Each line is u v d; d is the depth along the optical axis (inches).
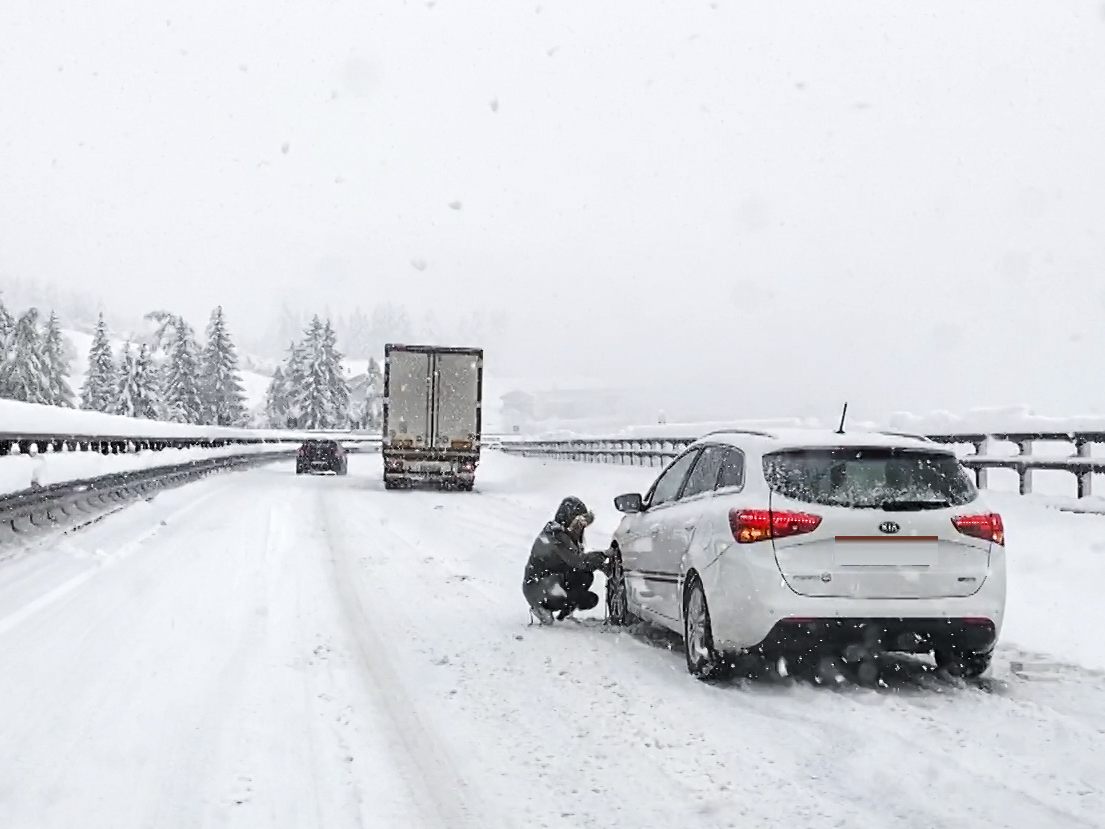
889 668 281.6
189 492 970.1
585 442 1483.8
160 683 253.4
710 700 247.9
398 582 443.5
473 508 895.7
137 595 378.3
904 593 248.5
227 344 4067.4
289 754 202.1
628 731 220.5
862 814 169.9
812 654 252.7
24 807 170.7
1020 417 524.4
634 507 344.8
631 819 169.2
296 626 334.0
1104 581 360.8
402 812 172.1
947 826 163.8
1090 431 472.7
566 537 358.9
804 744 209.6
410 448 1184.8
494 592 424.5
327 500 973.8
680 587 288.4
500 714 234.2
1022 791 179.0
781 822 167.0
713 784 185.9
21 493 473.1
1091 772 188.9
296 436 2923.2
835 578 248.1
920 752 202.2
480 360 1207.6
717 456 300.5
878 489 256.8
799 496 254.5
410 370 1194.6
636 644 322.0
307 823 166.6
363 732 218.1
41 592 372.8
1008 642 315.9
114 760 195.0
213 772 190.1
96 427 677.3
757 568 251.3
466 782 187.5
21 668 262.7
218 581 421.1
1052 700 244.1
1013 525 469.4
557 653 304.7
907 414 620.4
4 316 2738.7
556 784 186.5
